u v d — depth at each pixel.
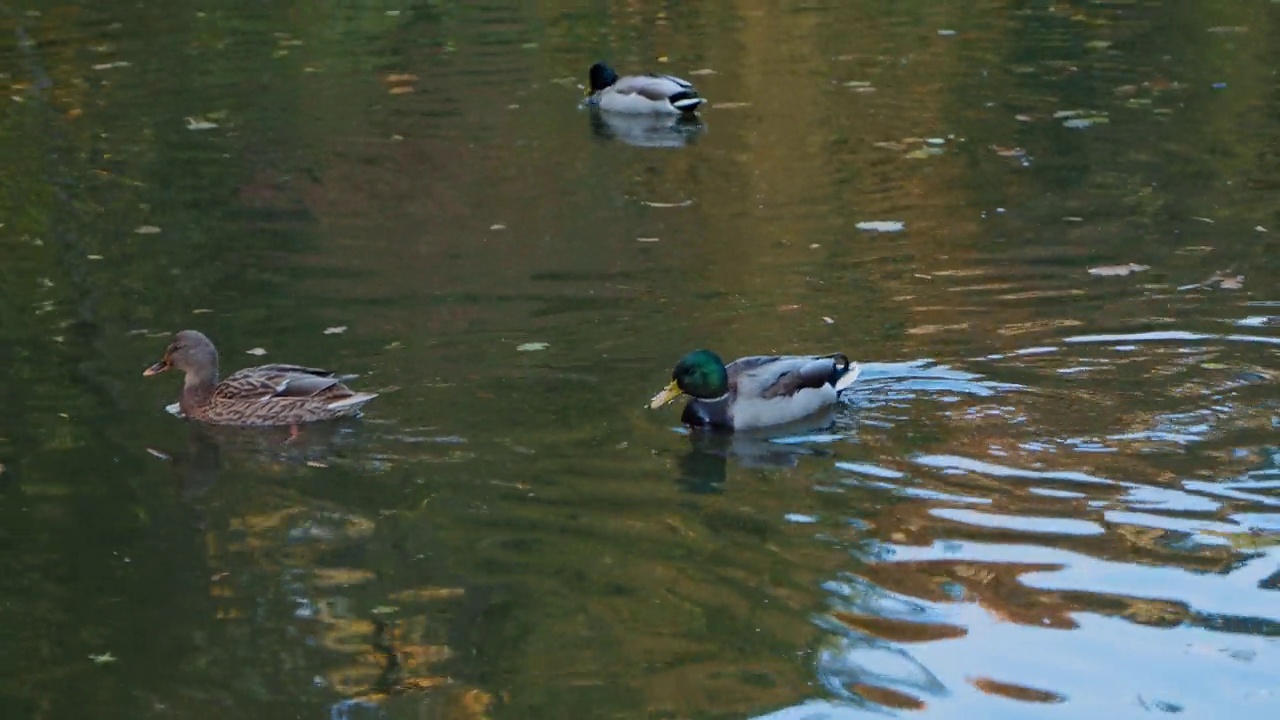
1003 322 13.66
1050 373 12.50
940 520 10.09
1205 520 9.92
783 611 9.01
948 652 8.50
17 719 8.05
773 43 26.84
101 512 10.55
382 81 24.28
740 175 18.88
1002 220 16.73
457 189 18.48
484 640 8.74
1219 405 11.74
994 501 10.32
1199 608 8.88
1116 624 8.74
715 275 15.16
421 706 8.09
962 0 29.69
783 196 17.92
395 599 9.28
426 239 16.55
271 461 11.36
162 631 8.94
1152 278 14.69
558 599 9.22
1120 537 9.75
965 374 12.54
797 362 12.01
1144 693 8.05
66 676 8.49
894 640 8.65
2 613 9.19
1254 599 8.95
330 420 12.00
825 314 14.01
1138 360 12.70
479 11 29.80
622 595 9.27
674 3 30.27
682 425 11.86
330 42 27.17
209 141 20.64
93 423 12.09
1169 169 18.44
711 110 22.31
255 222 17.23
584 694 8.17
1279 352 12.75
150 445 11.70
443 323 14.01
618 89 22.05
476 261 15.75
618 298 14.58
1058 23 27.25
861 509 10.34
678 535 10.03
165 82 24.09
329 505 10.59
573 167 19.42
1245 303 13.92
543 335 13.67
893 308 14.12
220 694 8.27
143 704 8.17
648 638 8.77
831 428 11.74
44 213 17.62
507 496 10.66
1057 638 8.62
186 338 12.36
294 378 12.12
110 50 26.34
